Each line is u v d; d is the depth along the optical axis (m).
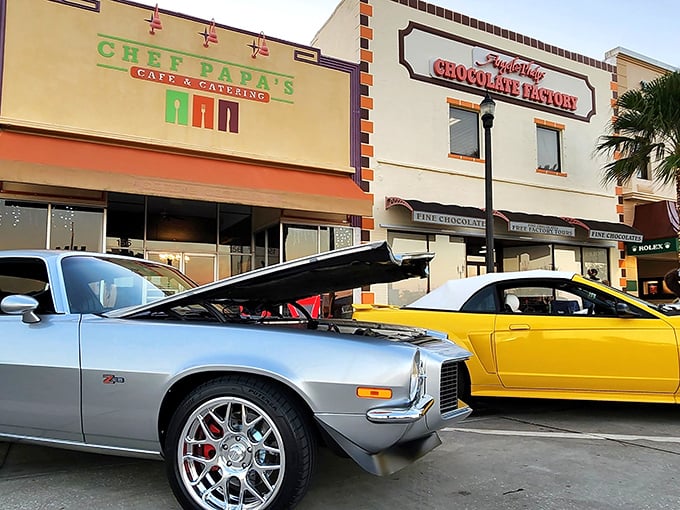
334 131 11.58
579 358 5.39
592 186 15.38
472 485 3.56
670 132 12.39
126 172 8.44
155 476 3.68
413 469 3.89
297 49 11.31
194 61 10.22
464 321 5.84
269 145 10.80
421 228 12.39
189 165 9.52
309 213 11.27
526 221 12.77
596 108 15.71
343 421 2.84
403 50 12.68
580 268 14.75
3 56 8.74
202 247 11.85
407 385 2.86
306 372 2.88
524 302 5.98
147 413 3.06
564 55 15.22
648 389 5.24
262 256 11.95
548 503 3.26
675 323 5.26
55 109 9.01
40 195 8.99
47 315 3.45
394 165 12.28
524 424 5.36
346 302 11.16
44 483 3.53
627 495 3.40
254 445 2.91
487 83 13.73
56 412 3.23
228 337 3.06
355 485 3.54
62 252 3.86
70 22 9.28
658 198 16.33
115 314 3.41
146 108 9.73
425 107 12.86
